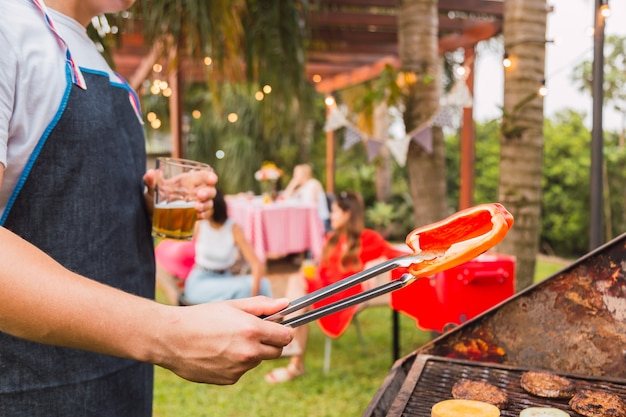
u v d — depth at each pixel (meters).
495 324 1.30
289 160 11.68
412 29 3.60
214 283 3.59
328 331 3.42
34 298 0.66
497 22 5.28
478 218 0.76
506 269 2.64
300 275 3.69
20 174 0.97
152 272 1.33
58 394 1.03
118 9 1.18
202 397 3.32
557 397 1.08
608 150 7.13
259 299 0.75
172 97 7.20
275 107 4.82
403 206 10.52
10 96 0.89
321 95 11.62
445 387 1.14
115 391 1.13
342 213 3.45
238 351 0.68
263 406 3.18
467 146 5.94
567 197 8.08
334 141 9.62
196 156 11.81
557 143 8.20
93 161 1.07
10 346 0.98
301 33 4.20
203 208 1.35
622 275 1.21
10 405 0.99
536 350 1.28
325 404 3.19
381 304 3.44
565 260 7.83
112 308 0.69
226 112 11.44
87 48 1.15
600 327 1.23
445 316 2.63
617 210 7.03
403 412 1.02
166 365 0.71
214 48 3.79
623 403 1.02
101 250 1.09
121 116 1.19
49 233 1.01
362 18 5.48
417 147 3.63
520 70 2.96
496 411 0.97
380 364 3.84
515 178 2.98
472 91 5.85
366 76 7.51
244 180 11.50
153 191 1.33
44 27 0.98
